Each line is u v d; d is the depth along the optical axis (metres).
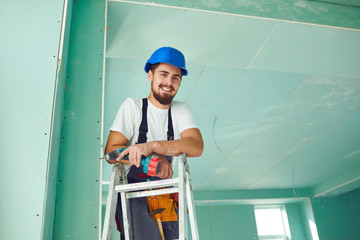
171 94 1.46
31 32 1.59
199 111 4.57
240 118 4.86
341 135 5.73
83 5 2.23
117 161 1.28
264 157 6.30
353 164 7.16
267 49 3.05
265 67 3.37
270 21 2.68
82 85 1.94
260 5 2.69
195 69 3.71
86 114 1.86
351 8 2.98
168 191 1.26
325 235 8.12
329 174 7.65
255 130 5.26
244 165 6.59
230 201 8.07
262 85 4.12
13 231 1.20
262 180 7.59
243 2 2.64
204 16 2.57
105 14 2.23
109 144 1.39
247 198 8.10
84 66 2.01
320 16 2.83
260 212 8.70
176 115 1.51
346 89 4.38
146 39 2.79
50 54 1.55
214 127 5.04
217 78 3.89
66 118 1.83
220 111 4.61
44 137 1.38
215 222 8.12
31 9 1.64
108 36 2.72
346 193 8.79
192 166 6.39
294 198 8.38
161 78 1.45
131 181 1.38
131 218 1.30
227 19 2.62
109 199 1.19
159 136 1.45
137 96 3.93
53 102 1.46
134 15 2.50
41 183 1.30
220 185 7.65
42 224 1.24
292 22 2.71
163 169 1.25
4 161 1.31
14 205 1.24
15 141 1.35
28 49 1.54
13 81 1.46
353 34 2.93
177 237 1.36
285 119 5.01
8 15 1.60
